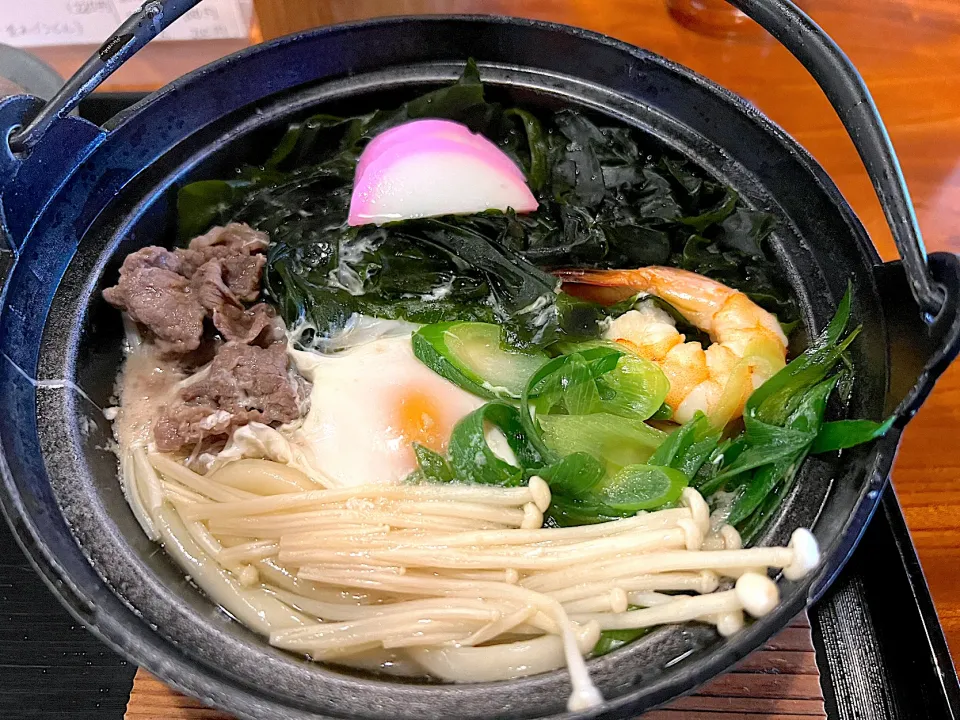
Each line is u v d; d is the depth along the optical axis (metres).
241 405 0.17
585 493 0.16
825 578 0.13
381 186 0.20
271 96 0.20
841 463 0.15
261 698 0.13
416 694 0.13
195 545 0.16
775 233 0.18
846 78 0.15
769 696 0.16
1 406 0.15
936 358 0.13
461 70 0.20
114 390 0.18
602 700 0.13
